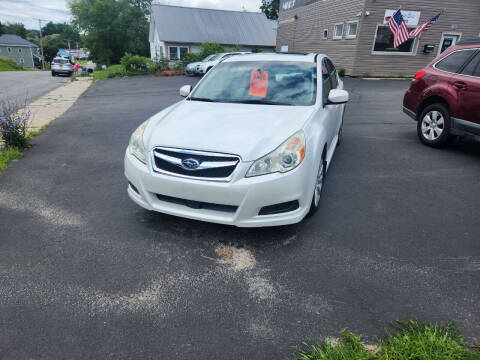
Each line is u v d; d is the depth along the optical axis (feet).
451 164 17.07
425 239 10.54
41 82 71.36
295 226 11.19
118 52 172.65
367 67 55.57
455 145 20.44
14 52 284.82
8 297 8.00
